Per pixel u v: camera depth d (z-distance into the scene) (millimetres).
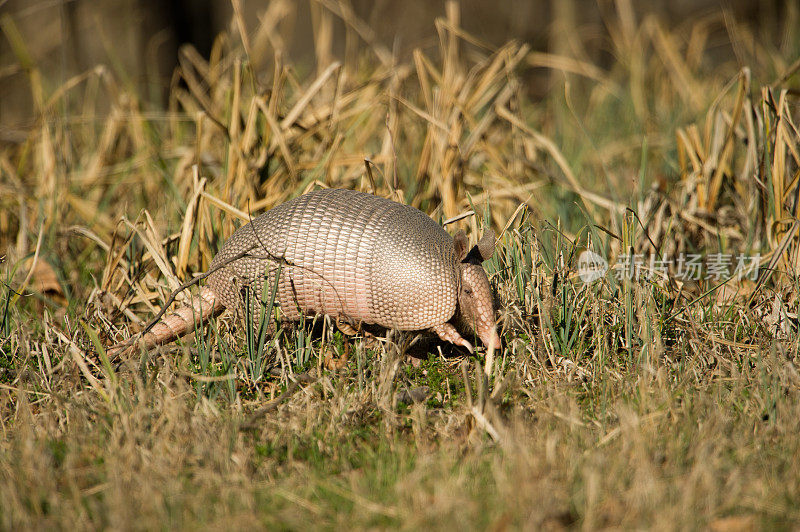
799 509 5770
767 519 5664
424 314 8672
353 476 6223
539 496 5652
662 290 9617
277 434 7137
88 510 6008
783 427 6891
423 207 12086
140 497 5934
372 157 12109
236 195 11344
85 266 11703
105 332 9586
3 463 6465
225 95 14133
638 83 17547
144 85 19906
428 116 11789
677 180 13375
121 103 14148
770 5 22328
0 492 6000
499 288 9633
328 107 12539
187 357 8242
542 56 17453
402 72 13875
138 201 13688
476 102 12938
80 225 12727
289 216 9000
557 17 21641
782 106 10391
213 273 9180
